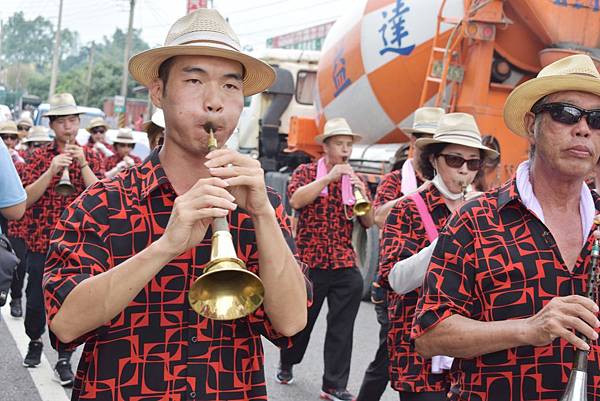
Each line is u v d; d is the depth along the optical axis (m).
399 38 9.41
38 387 5.93
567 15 8.00
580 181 2.57
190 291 2.11
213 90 2.35
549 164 2.53
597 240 2.45
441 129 4.14
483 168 4.56
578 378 2.30
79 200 2.39
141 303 2.33
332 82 10.84
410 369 3.98
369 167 10.20
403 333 4.01
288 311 2.36
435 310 2.57
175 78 2.36
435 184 4.09
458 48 8.52
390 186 5.71
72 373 6.04
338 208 6.22
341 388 5.95
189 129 2.36
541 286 2.50
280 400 5.93
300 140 12.93
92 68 60.47
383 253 4.00
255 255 2.45
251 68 2.51
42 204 6.42
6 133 11.59
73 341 2.27
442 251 2.62
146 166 2.45
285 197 13.13
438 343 2.56
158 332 2.32
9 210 4.19
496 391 2.52
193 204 2.12
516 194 2.55
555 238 2.57
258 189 2.23
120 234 2.37
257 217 2.28
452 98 8.55
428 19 9.09
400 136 10.20
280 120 14.52
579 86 2.47
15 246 7.74
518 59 8.36
